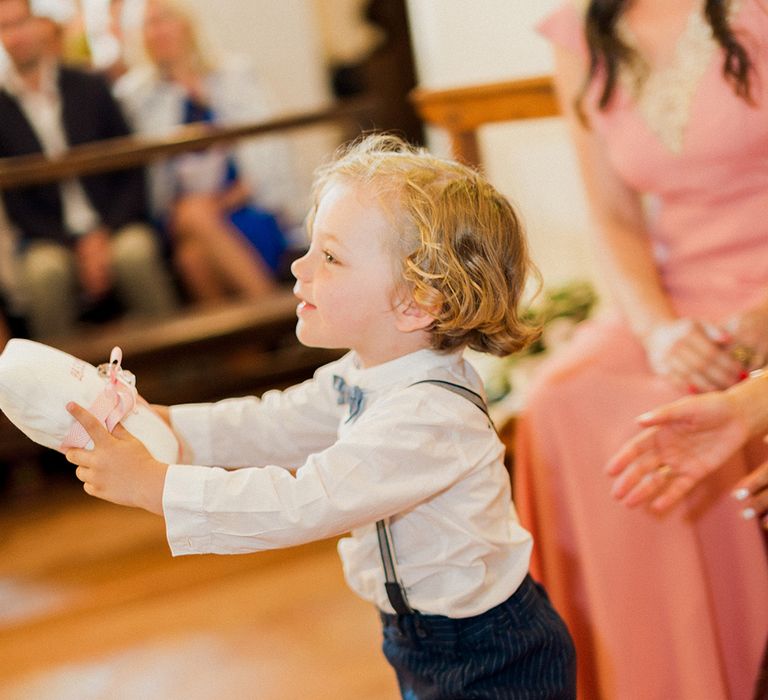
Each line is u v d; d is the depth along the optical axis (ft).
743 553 4.52
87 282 10.82
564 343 6.90
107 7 11.34
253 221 11.37
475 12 10.93
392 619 3.89
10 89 10.50
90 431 3.40
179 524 3.36
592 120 5.18
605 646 4.72
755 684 4.34
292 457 4.11
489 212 3.64
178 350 10.32
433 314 3.54
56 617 7.79
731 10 4.58
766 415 4.00
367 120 10.37
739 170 4.79
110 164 9.58
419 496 3.51
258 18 13.98
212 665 6.86
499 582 3.80
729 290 4.93
